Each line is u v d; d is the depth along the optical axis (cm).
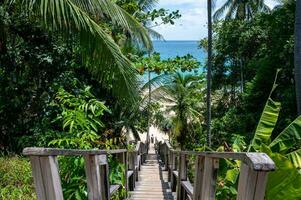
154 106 2131
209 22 1650
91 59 866
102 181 504
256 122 1886
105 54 843
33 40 1107
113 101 1293
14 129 1109
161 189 1066
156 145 3100
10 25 1064
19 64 1114
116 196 707
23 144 1014
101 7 841
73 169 571
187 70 1509
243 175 229
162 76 1877
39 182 280
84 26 808
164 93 2205
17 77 1111
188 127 2736
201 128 2738
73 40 880
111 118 1319
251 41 2858
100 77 891
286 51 1756
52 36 1083
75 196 548
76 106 697
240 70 3102
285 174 359
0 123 1102
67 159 575
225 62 3166
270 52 2008
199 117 2855
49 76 1130
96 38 832
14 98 1105
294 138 527
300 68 1360
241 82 3055
